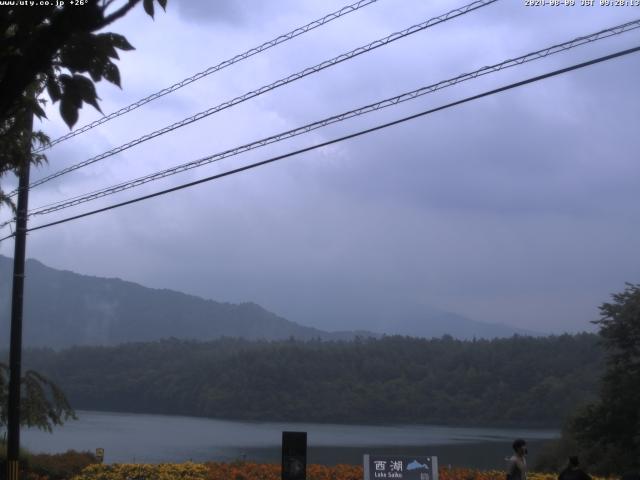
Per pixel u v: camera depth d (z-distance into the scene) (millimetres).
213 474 19172
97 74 3879
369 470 14016
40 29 3715
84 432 121812
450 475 19203
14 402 18703
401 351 196000
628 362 49156
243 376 188250
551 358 165875
